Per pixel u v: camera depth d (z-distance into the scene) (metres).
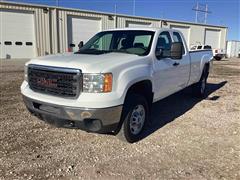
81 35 30.86
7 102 7.05
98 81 3.86
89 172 3.57
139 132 4.67
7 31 26.45
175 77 5.95
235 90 9.77
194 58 7.07
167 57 5.51
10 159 3.86
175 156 4.10
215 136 4.95
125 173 3.56
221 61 32.75
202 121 5.83
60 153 4.10
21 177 3.41
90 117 3.84
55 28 28.92
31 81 4.53
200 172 3.63
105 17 32.22
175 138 4.82
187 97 8.30
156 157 4.05
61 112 3.99
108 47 5.59
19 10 26.70
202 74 7.96
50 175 3.47
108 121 3.95
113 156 4.04
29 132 4.90
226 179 3.46
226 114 6.41
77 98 3.90
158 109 6.81
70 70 3.94
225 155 4.16
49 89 4.22
